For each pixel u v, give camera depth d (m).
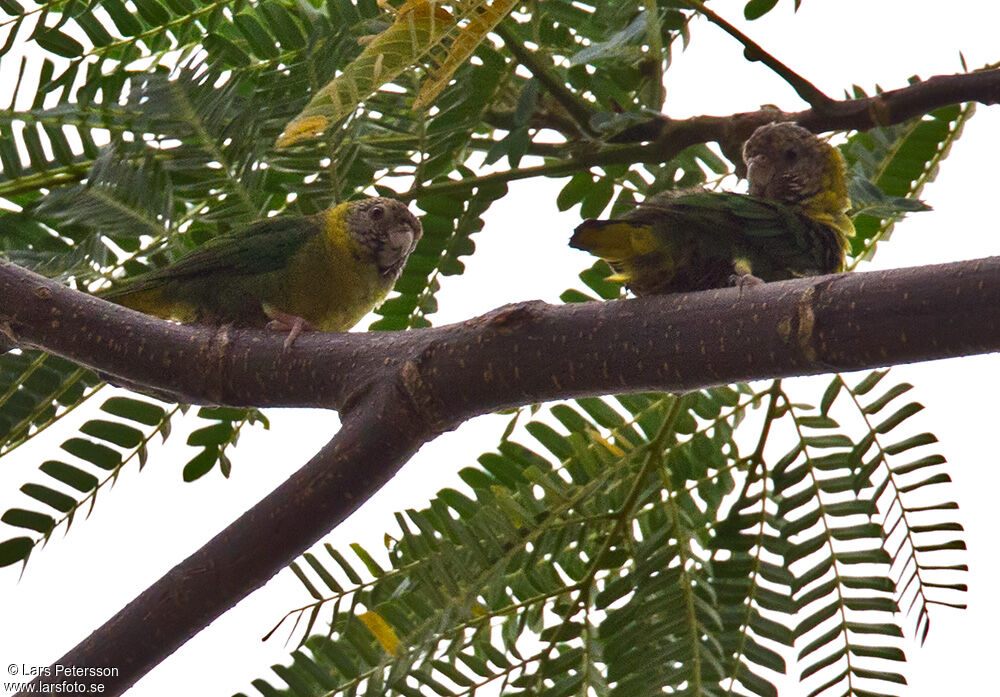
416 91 7.62
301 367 6.43
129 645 5.79
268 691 6.65
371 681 6.63
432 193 8.16
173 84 7.29
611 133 7.98
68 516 7.43
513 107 8.24
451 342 6.07
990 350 4.96
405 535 6.91
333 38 7.46
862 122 7.71
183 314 9.28
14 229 7.66
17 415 7.64
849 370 5.34
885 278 5.18
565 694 6.97
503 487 7.28
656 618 7.23
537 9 7.64
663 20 7.65
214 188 7.70
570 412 7.83
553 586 7.36
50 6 7.14
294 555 5.96
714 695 7.07
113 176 7.36
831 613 7.08
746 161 8.48
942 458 7.15
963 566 6.91
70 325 6.69
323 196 7.98
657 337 5.67
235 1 7.74
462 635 6.93
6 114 7.33
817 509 7.33
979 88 7.45
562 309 5.98
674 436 7.80
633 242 7.03
